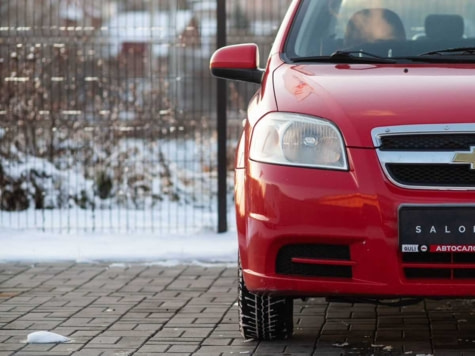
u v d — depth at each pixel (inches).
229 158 1010.7
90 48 1030.4
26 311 556.7
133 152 973.8
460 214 405.7
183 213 930.7
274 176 422.3
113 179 964.6
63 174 953.5
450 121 414.6
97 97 989.2
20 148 960.9
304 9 529.7
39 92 973.2
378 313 544.1
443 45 503.8
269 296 442.0
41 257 728.3
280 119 433.7
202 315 542.9
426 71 468.1
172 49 1058.7
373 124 417.7
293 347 465.1
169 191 966.4
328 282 417.1
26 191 943.0
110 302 580.7
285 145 426.3
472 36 508.7
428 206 405.7
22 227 862.5
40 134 968.3
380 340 479.8
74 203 948.6
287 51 506.0
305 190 415.8
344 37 510.6
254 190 428.1
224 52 518.0
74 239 804.6
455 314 539.5
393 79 452.8
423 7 522.3
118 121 984.3
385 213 407.5
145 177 969.5
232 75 519.2
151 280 650.8
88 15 1253.7
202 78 1037.2
